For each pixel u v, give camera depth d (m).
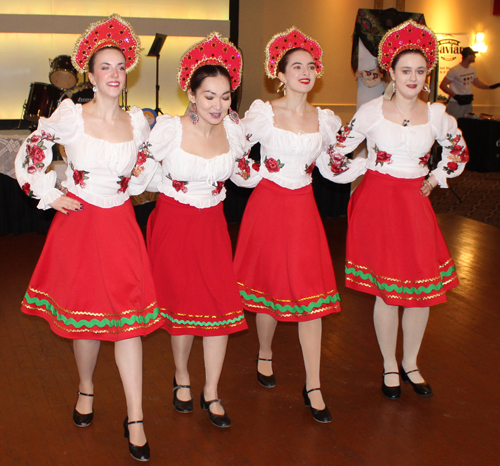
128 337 2.27
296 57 2.56
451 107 9.37
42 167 2.23
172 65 7.35
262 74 7.39
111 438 2.46
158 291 2.55
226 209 5.89
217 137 2.45
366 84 5.39
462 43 9.68
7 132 5.47
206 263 2.46
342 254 5.10
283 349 3.35
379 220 2.71
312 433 2.52
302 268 2.61
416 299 2.71
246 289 2.77
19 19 6.55
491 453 2.40
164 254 2.48
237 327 2.54
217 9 7.38
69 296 2.27
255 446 2.42
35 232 5.51
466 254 5.16
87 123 2.23
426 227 2.71
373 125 2.70
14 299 3.93
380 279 2.72
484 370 3.12
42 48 6.84
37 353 3.20
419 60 2.57
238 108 6.73
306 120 2.65
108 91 2.20
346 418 2.64
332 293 2.71
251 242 2.71
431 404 2.77
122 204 2.33
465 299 4.12
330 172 2.90
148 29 6.96
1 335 3.40
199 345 3.36
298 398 2.82
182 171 2.39
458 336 3.53
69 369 3.03
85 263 2.26
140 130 2.34
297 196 2.63
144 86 7.32
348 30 8.04
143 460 2.29
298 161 2.62
